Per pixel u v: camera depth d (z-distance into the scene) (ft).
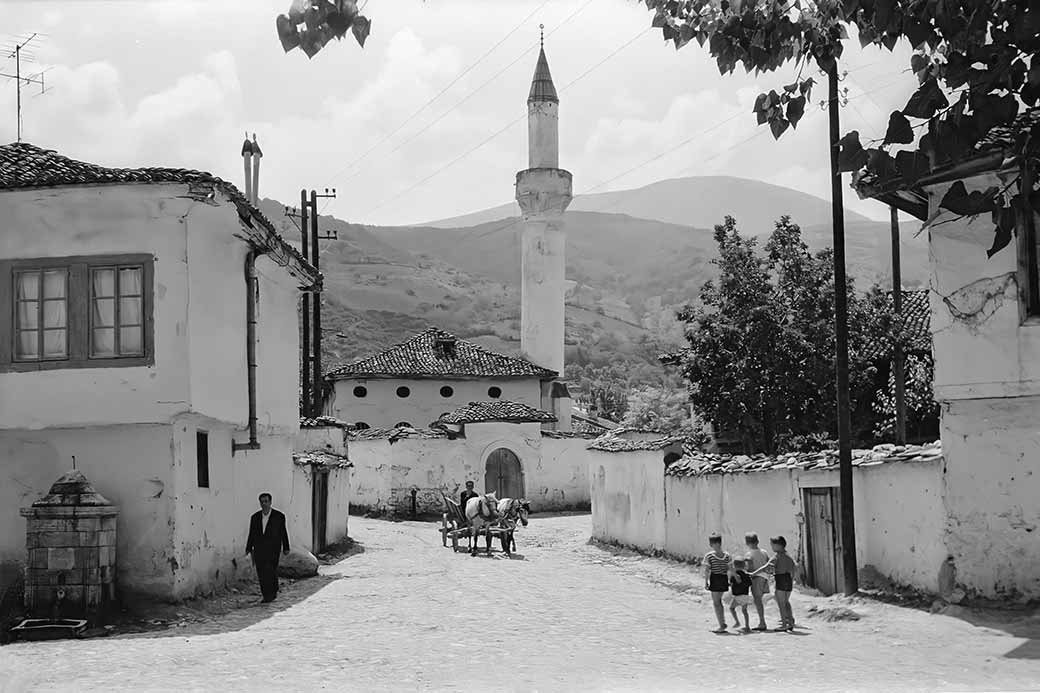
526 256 202.39
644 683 41.24
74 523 55.67
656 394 221.05
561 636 53.47
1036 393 53.52
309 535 94.63
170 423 59.00
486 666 45.11
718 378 103.24
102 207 59.36
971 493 55.47
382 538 121.29
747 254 105.70
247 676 43.04
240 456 73.36
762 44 24.68
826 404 101.96
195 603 61.82
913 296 130.11
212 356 62.23
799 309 103.19
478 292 652.89
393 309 570.05
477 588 74.08
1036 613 52.60
